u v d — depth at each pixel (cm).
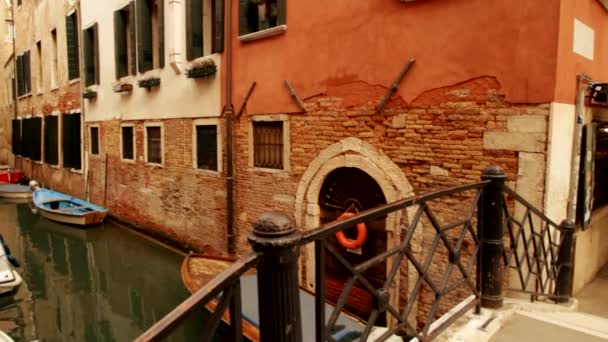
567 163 428
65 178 1559
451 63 457
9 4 2450
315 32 592
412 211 500
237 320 144
